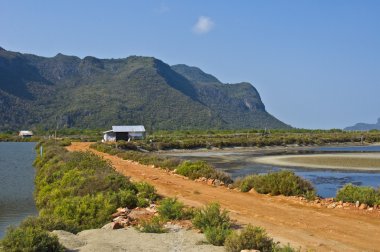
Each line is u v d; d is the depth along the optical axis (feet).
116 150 184.44
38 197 80.79
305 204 56.49
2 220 65.77
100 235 39.50
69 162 102.12
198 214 42.45
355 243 36.40
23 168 149.79
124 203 53.78
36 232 34.68
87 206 50.88
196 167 92.89
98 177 66.54
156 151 246.06
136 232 40.50
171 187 74.13
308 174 116.88
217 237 35.35
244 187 69.56
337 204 55.16
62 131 503.61
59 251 34.12
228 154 217.56
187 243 35.81
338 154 200.34
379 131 482.69
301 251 33.32
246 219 46.42
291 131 480.23
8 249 33.01
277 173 68.74
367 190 57.16
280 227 42.55
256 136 358.43
